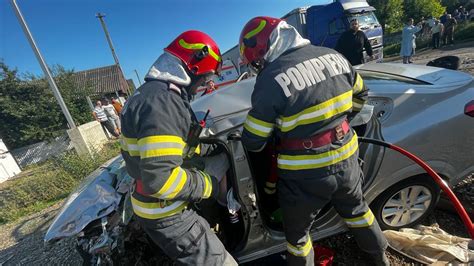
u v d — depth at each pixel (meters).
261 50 1.42
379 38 9.51
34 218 3.98
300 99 1.26
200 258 1.45
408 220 2.03
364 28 8.97
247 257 1.85
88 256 1.75
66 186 4.82
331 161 1.38
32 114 13.10
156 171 1.14
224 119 1.79
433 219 2.17
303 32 9.89
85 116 14.27
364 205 1.65
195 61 1.33
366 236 1.64
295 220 1.57
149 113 1.17
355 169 1.50
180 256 1.45
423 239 1.86
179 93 1.30
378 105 1.94
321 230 1.90
